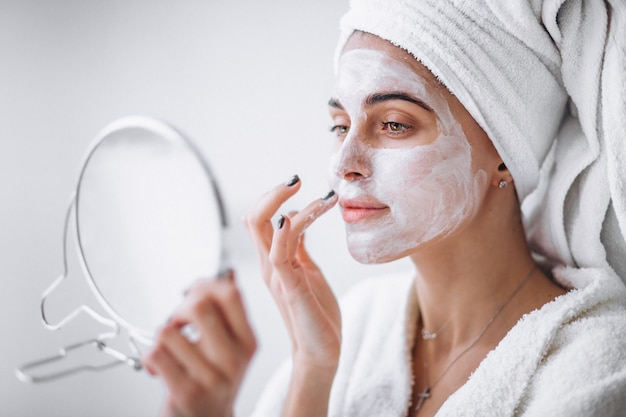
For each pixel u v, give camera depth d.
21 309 1.57
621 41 0.81
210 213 0.88
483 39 0.81
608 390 0.74
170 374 0.95
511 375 0.80
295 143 1.48
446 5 0.81
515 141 0.85
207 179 0.88
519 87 0.83
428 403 0.91
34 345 1.55
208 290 0.94
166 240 0.90
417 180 0.83
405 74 0.82
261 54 1.48
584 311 0.84
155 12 1.53
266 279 0.96
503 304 0.90
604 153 0.85
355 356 1.03
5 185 1.58
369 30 0.84
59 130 1.58
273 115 1.48
